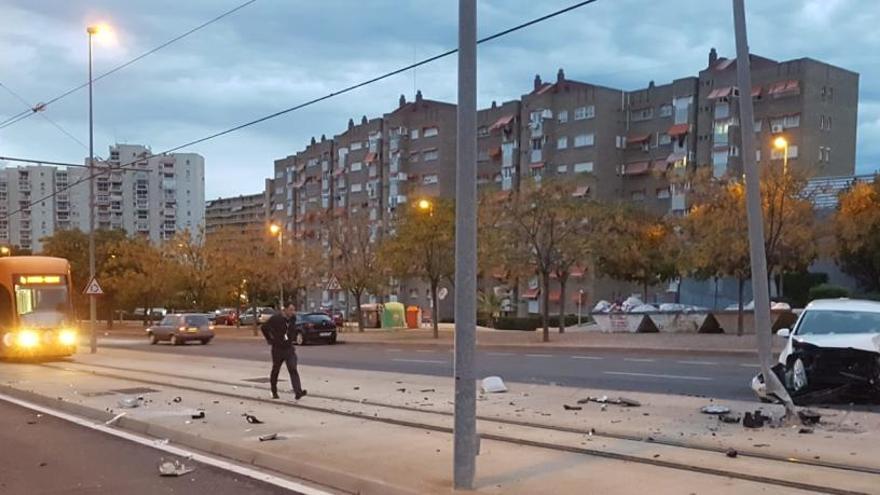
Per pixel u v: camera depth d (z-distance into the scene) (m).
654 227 50.75
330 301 95.94
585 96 75.38
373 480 7.86
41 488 8.29
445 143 91.50
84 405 14.21
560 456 8.91
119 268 59.28
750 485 7.42
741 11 10.53
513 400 13.76
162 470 8.93
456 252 7.64
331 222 53.22
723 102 67.12
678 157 70.31
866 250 39.59
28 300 26.08
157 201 94.06
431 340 37.22
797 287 46.84
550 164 77.75
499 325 53.94
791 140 64.06
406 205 44.12
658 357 24.30
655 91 73.94
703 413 11.73
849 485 7.31
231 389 16.52
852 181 42.75
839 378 12.77
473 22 7.65
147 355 29.06
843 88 66.19
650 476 7.86
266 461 9.23
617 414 11.91
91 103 31.38
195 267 54.94
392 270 40.66
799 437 9.73
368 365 23.61
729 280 52.19
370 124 101.75
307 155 119.88
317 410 13.12
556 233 31.33
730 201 26.92
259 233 54.66
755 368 19.53
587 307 70.12
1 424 12.74
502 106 83.31
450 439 10.17
